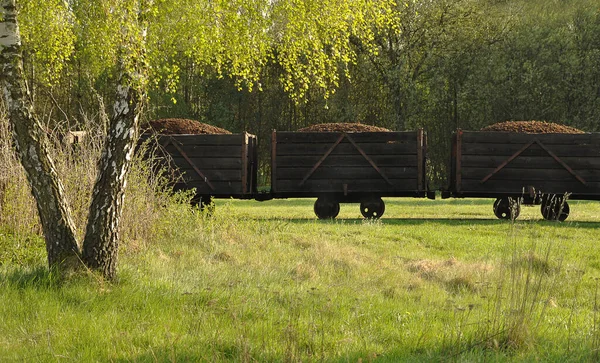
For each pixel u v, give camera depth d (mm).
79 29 10945
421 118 46562
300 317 6680
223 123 51500
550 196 20438
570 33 45969
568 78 45312
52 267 7656
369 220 18703
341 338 6043
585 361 5297
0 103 10844
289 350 5145
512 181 20500
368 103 48062
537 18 48438
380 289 8602
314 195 20875
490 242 13836
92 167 11133
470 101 46500
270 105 50094
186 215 13367
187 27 8023
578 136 20250
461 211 24094
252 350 5465
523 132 20844
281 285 8359
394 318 7008
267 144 50469
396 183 20422
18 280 7348
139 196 11844
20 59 7695
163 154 20109
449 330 6324
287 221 18219
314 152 20578
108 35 7137
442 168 49312
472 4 43875
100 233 7695
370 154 20453
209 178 20156
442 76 45094
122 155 7746
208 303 6941
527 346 5586
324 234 14758
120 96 7754
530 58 46094
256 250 11398
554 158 20312
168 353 5445
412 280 9117
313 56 8953
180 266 9312
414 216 21594
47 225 7750
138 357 5340
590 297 8352
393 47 46062
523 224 16594
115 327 6246
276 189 20594
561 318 7051
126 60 7375
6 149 10734
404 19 42844
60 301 6926
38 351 5449
